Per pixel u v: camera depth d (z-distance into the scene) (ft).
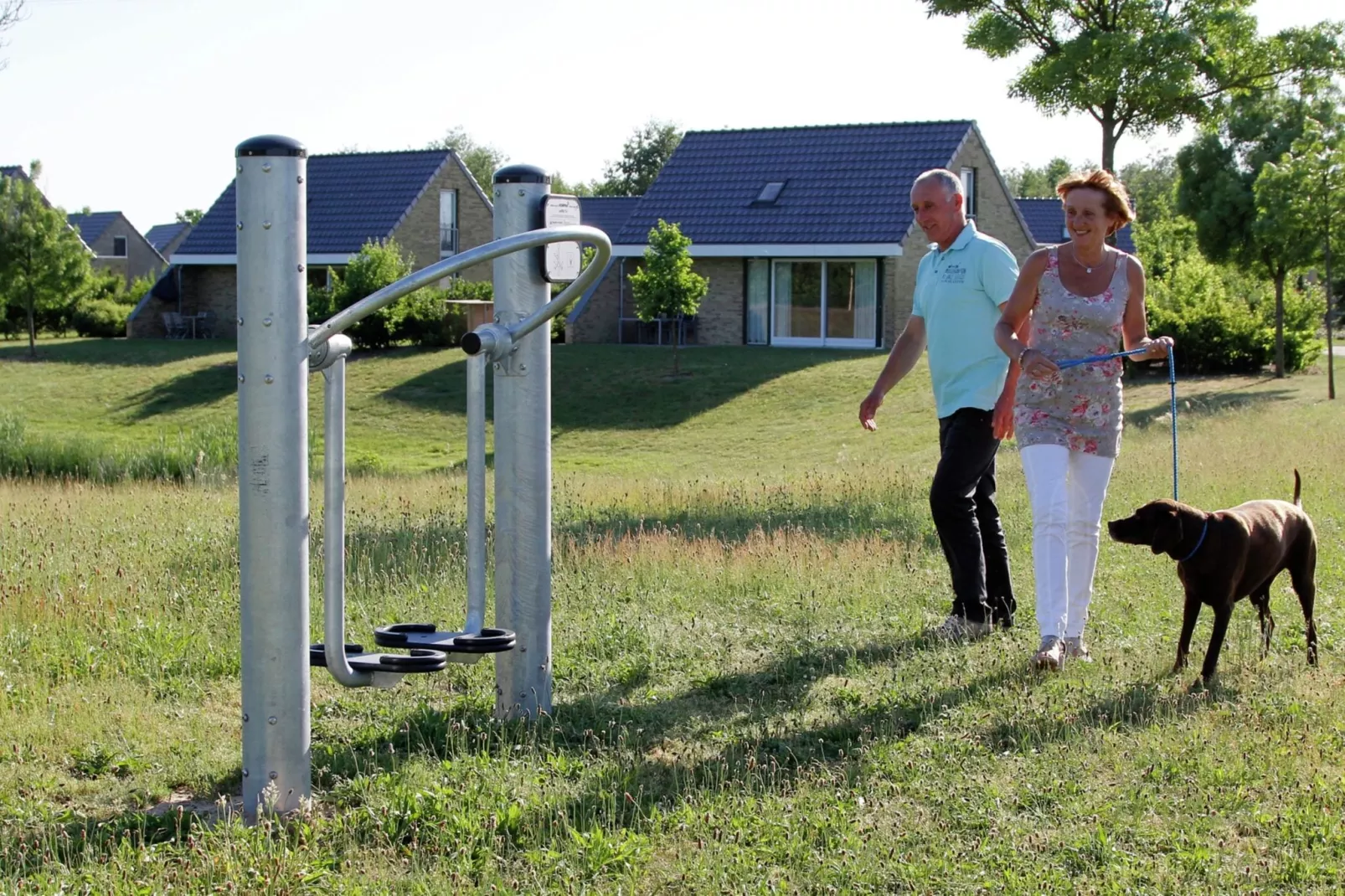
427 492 46.62
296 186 13.51
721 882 12.30
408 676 19.98
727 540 31.81
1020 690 18.20
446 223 146.30
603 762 15.60
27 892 12.08
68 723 17.31
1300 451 42.50
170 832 13.70
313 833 13.32
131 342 135.74
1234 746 15.51
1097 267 19.90
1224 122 92.58
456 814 13.83
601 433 86.58
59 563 28.07
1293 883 12.18
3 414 77.77
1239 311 95.61
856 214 110.93
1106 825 13.48
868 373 96.78
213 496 44.29
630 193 293.02
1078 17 92.48
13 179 133.28
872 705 17.90
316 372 14.11
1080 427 19.86
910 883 12.27
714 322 115.65
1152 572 25.63
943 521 21.83
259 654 13.73
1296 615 22.22
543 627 17.63
